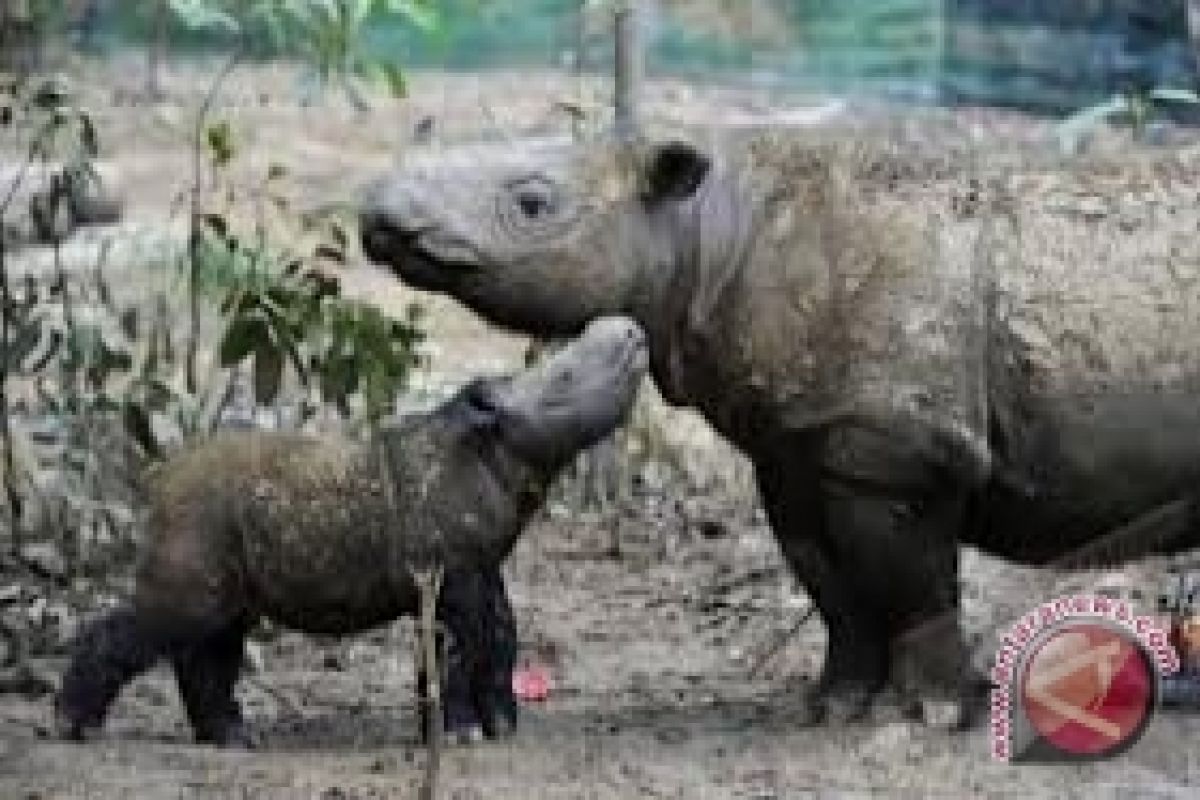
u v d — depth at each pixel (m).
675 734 18.97
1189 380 18.33
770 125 19.16
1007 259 18.39
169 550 18.78
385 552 18.53
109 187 37.97
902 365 18.17
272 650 22.67
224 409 26.08
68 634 22.41
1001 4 47.72
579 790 17.16
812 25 56.34
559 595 24.42
